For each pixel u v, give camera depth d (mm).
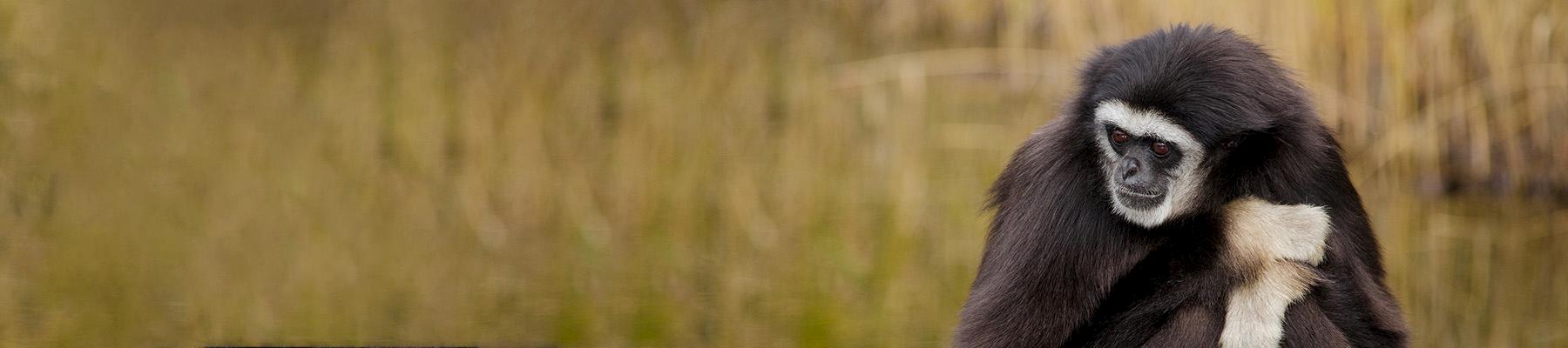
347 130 34031
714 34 40375
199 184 30797
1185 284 15852
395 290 26078
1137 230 15930
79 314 24875
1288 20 28844
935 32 40594
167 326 24594
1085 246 15984
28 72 31781
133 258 27344
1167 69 15266
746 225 28469
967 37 39406
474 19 39656
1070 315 15992
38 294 25609
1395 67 28625
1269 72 15594
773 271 26250
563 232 28781
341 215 29625
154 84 35438
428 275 26625
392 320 24828
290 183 31078
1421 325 23312
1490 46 28047
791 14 42500
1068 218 15992
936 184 29781
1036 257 16047
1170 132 15148
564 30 39688
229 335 24328
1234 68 15266
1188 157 15398
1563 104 27969
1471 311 23688
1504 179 28484
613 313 24719
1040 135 16750
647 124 34156
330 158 32531
